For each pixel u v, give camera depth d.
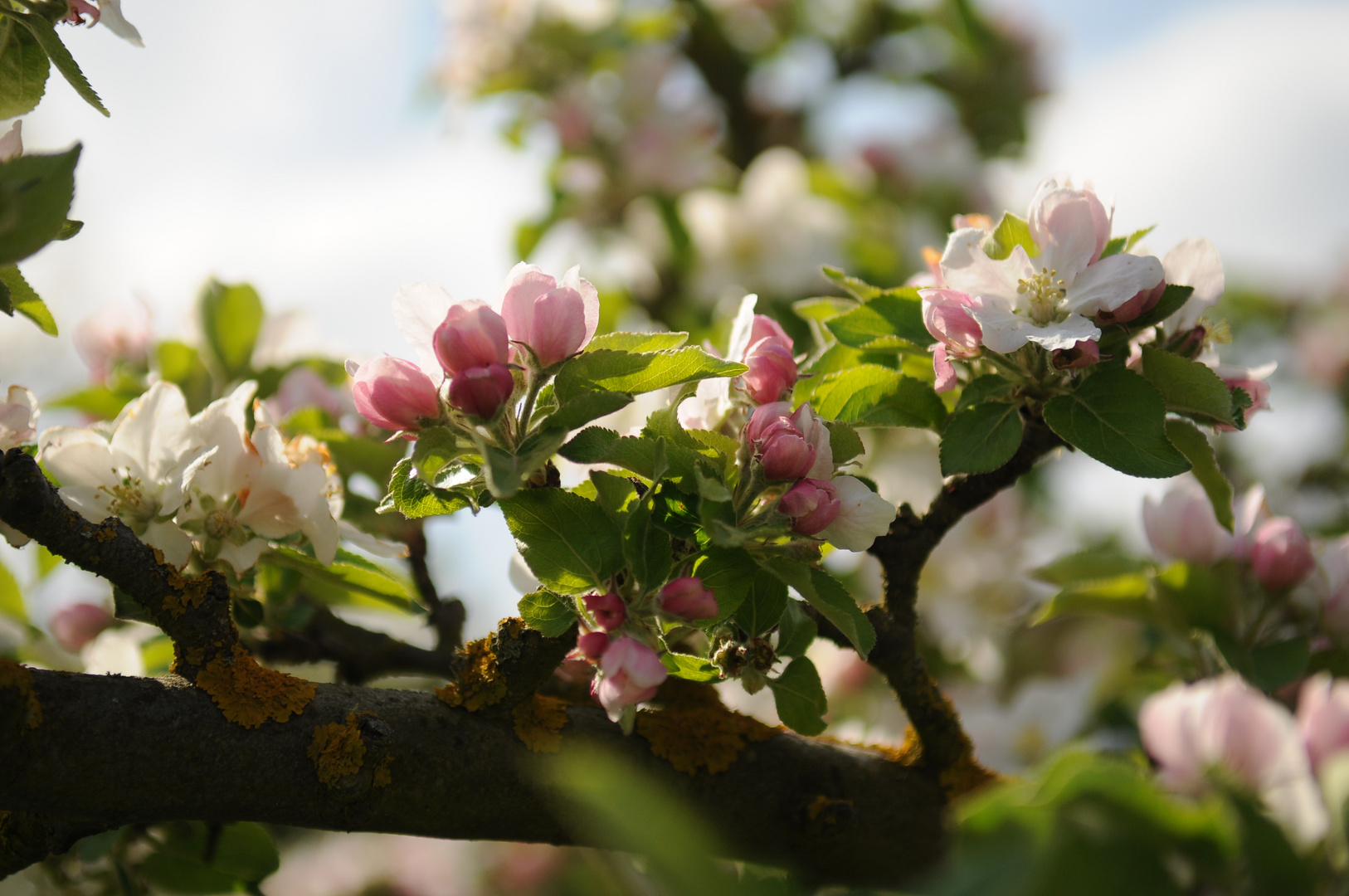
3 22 0.70
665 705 0.72
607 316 1.30
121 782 0.65
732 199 1.32
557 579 0.67
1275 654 0.75
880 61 1.52
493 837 0.68
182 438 0.71
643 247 1.33
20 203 0.63
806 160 1.45
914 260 1.32
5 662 0.65
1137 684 0.86
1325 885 0.62
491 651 0.69
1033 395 0.70
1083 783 0.61
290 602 0.78
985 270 0.70
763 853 0.71
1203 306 0.71
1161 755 0.64
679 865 0.59
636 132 1.32
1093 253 0.69
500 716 0.68
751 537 0.66
